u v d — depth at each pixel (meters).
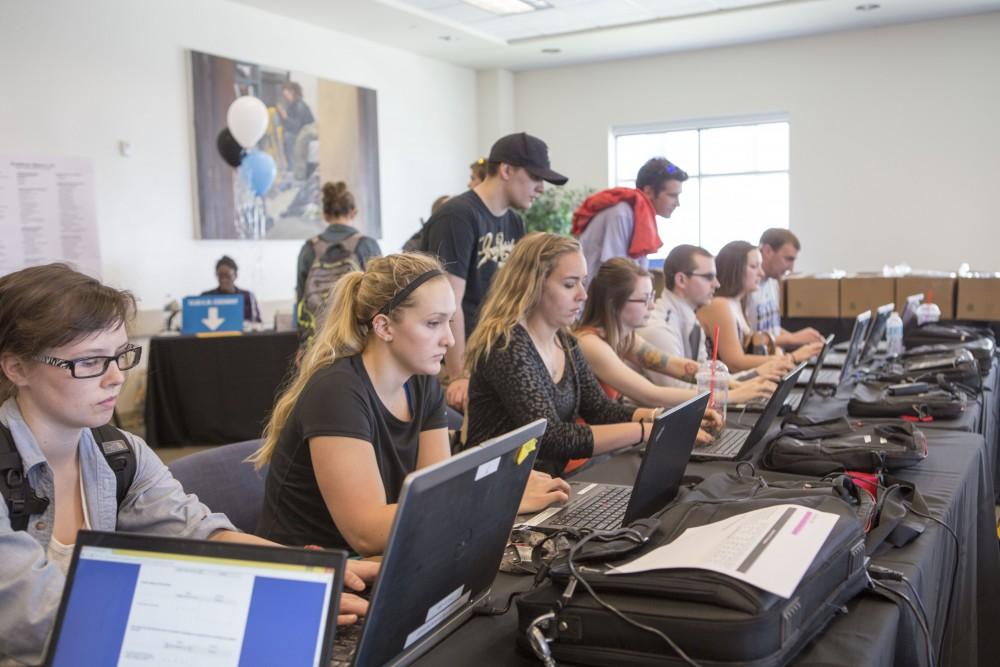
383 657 1.04
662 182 3.89
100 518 1.31
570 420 2.41
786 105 8.12
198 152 6.25
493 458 1.08
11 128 5.18
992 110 7.34
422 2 6.79
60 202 5.22
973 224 7.51
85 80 5.55
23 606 1.08
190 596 0.91
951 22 7.40
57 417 1.19
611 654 1.05
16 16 5.17
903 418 2.68
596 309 2.79
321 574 0.89
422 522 0.97
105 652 0.91
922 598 1.34
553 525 1.61
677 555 1.12
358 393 1.56
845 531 1.18
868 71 7.75
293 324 5.84
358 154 7.67
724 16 7.25
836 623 1.16
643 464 1.49
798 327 5.62
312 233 7.25
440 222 3.13
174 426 5.40
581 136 9.10
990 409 3.41
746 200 8.55
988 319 5.20
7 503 1.19
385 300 1.58
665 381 3.14
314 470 1.53
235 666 0.88
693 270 3.30
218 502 1.76
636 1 6.82
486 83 9.21
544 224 8.73
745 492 1.49
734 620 0.98
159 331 6.04
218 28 6.39
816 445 2.05
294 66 7.04
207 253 6.42
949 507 1.69
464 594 1.18
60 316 1.15
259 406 5.46
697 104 8.52
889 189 7.80
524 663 1.10
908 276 5.38
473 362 2.29
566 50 8.34
